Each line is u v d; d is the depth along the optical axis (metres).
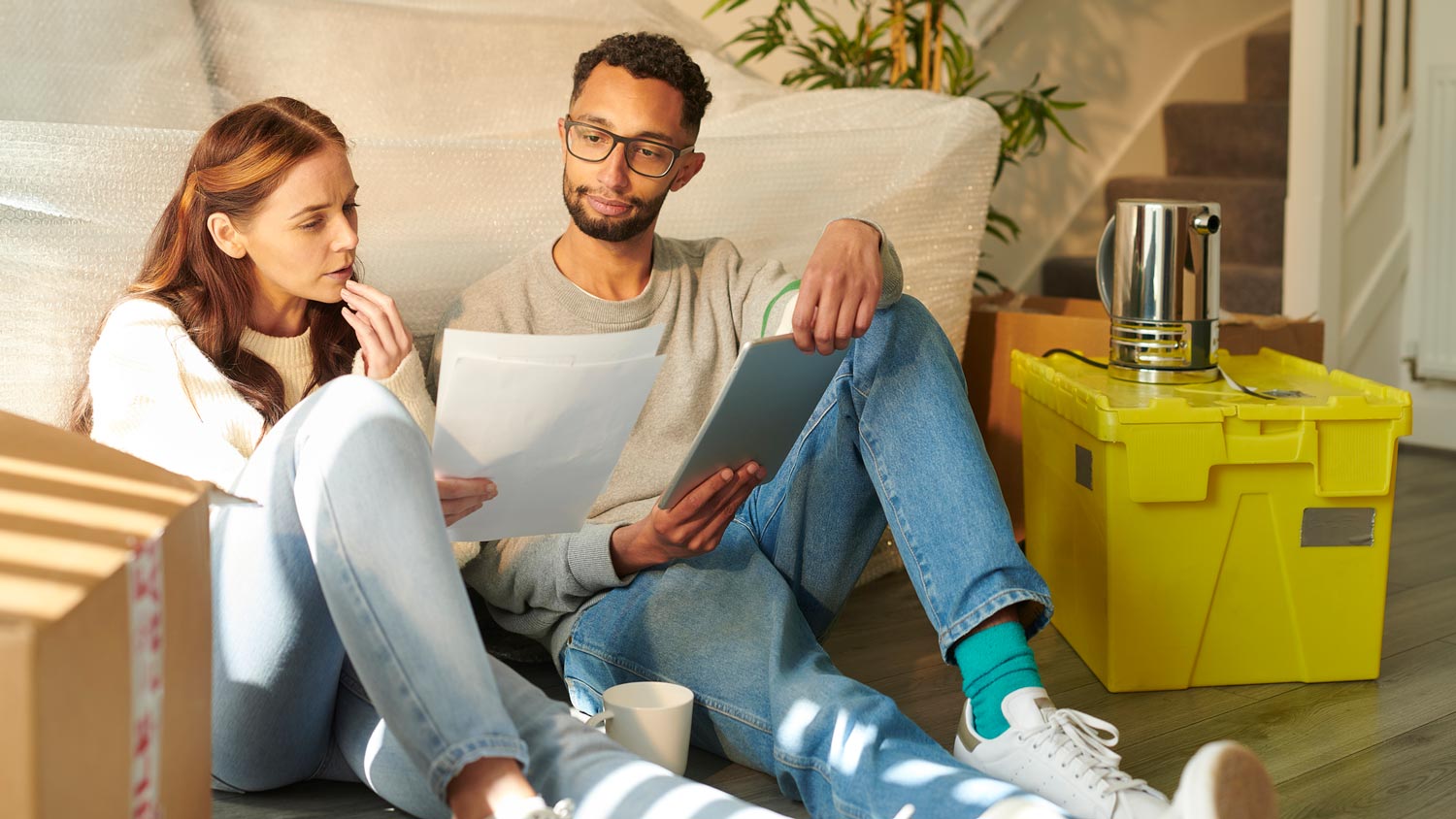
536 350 1.06
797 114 2.06
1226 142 3.56
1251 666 1.54
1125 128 3.64
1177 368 1.62
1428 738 1.35
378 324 1.26
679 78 1.40
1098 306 2.46
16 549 0.65
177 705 0.75
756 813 0.88
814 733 1.10
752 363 1.11
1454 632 1.72
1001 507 1.17
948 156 2.03
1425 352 3.06
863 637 1.75
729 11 2.76
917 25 2.83
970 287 2.11
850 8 2.97
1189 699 1.49
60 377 1.36
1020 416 2.21
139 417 1.18
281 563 0.97
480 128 1.98
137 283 1.26
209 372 1.23
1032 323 2.19
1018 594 1.13
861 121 2.05
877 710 1.08
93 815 0.64
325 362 1.32
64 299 1.36
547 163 1.69
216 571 1.02
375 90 1.88
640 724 1.14
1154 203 1.61
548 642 1.45
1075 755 1.04
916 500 1.20
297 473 0.93
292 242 1.23
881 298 1.25
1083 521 1.59
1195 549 1.50
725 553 1.34
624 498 1.44
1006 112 3.06
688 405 1.47
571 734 1.00
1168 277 1.61
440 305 1.64
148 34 1.66
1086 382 1.65
